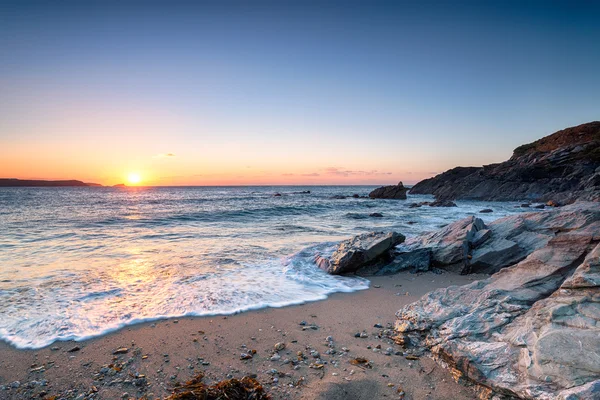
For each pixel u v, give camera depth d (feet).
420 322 23.50
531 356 16.30
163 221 90.38
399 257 45.03
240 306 29.86
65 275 38.37
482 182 225.15
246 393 16.48
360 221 96.73
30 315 27.04
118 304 29.76
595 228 30.58
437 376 18.92
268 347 22.61
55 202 174.19
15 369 19.61
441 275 41.57
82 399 16.96
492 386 16.16
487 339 19.16
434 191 289.94
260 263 45.11
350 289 35.68
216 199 214.90
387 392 17.44
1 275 38.14
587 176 183.52
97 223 84.89
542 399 13.97
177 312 28.25
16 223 83.35
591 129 267.80
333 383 18.01
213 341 23.40
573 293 19.19
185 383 18.25
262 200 207.21
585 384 13.60
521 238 43.93
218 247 55.72
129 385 18.20
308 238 65.36
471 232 46.78
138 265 43.37
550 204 162.20
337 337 24.18
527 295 22.68
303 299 32.09
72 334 24.00
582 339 15.76
